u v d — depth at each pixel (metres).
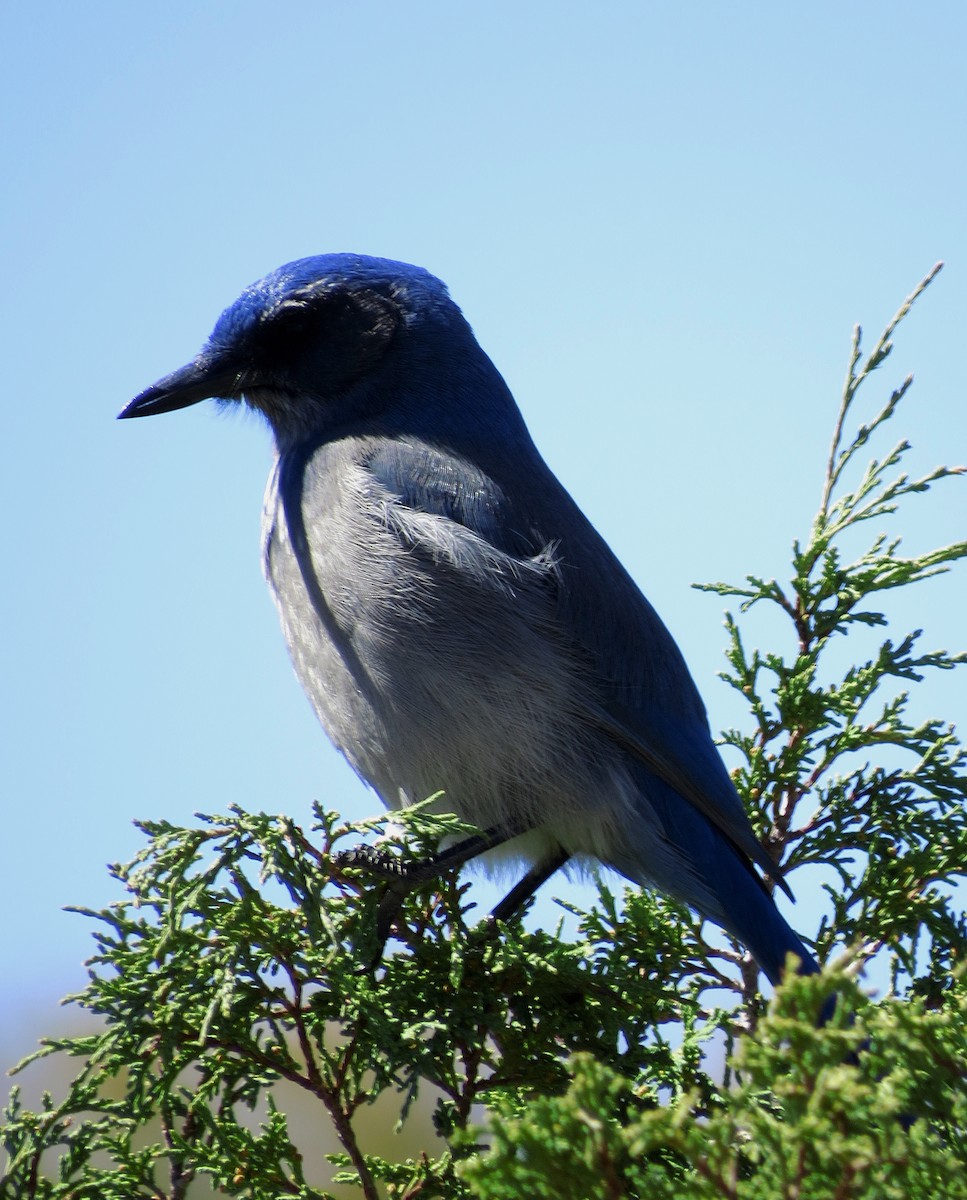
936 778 9.99
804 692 10.18
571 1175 5.20
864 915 9.62
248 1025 8.11
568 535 10.92
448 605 10.41
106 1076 7.73
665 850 10.31
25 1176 7.57
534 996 8.73
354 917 8.51
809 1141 5.00
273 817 7.73
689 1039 8.30
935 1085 5.62
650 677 10.55
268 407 12.00
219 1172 8.16
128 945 7.84
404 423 11.41
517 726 10.38
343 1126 8.08
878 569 10.35
